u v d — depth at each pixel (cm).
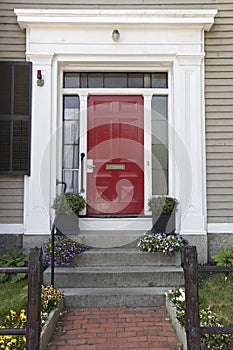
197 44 473
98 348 270
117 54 471
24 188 455
